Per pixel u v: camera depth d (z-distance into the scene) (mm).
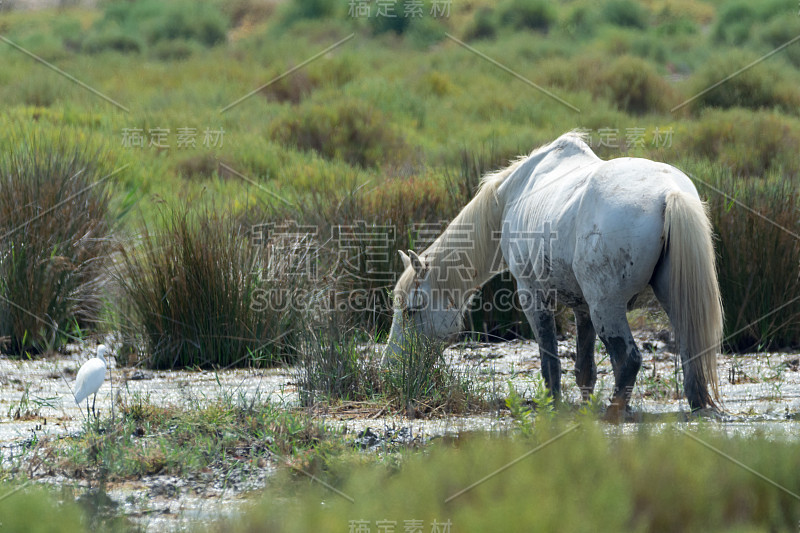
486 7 59812
